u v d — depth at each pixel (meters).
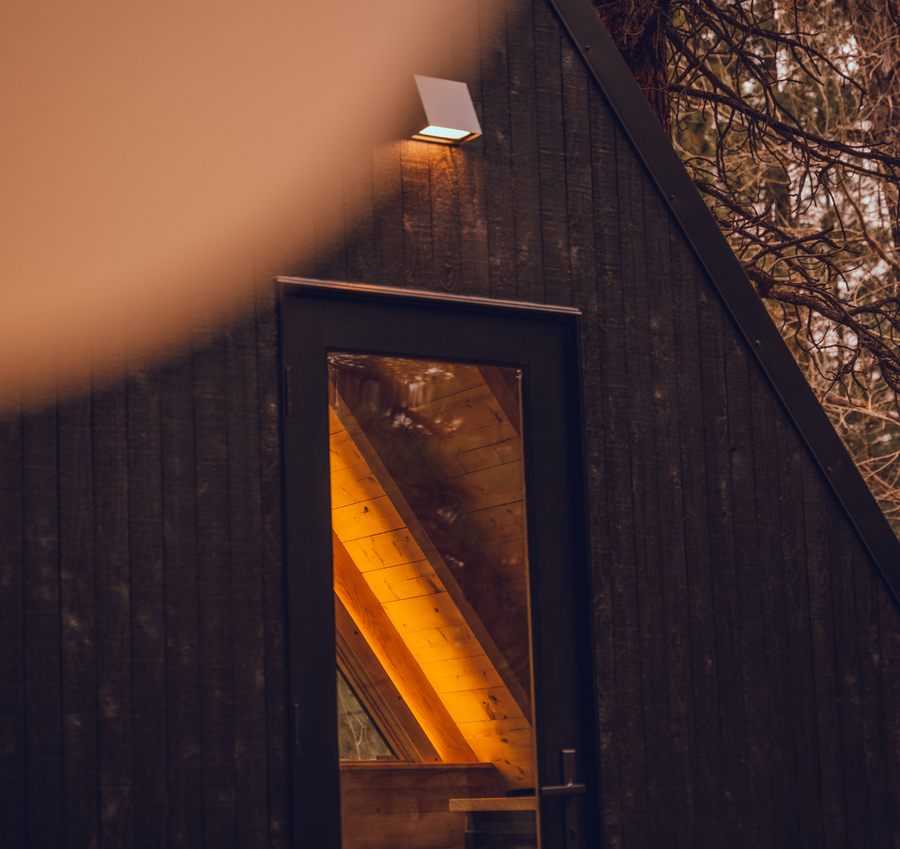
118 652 3.17
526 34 4.25
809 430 4.70
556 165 4.24
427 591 3.74
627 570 4.15
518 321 4.08
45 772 3.03
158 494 3.29
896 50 12.83
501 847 3.74
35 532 3.11
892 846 4.61
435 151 3.96
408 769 3.60
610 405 4.22
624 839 3.95
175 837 3.17
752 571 4.46
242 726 3.32
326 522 3.56
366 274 3.75
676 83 8.77
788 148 11.59
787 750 4.41
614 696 4.03
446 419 3.88
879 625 4.76
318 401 3.61
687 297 4.50
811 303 8.88
